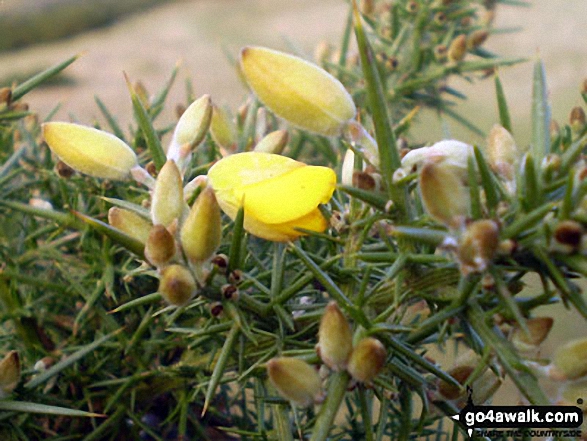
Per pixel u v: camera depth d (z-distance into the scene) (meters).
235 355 0.11
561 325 0.36
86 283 0.14
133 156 0.10
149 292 0.14
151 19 0.82
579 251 0.07
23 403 0.10
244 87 0.16
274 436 0.11
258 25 0.74
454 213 0.08
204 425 0.15
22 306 0.14
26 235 0.15
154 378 0.13
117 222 0.09
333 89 0.09
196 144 0.11
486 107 0.51
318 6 0.79
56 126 0.10
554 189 0.08
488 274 0.08
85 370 0.14
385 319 0.09
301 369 0.08
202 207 0.08
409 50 0.18
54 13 0.80
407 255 0.09
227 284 0.09
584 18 0.65
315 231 0.10
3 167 0.14
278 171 0.10
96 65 0.67
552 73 0.55
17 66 0.67
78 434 0.13
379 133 0.08
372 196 0.09
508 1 0.20
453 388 0.10
